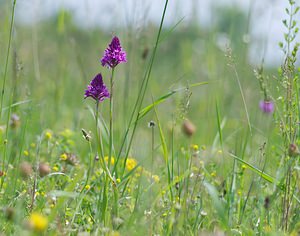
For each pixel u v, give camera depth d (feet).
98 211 25.41
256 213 27.66
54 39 59.31
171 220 23.18
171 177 28.48
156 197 25.72
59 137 37.83
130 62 41.09
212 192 23.73
